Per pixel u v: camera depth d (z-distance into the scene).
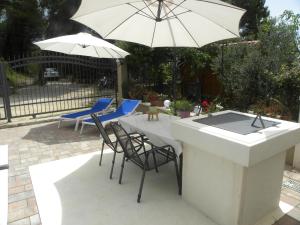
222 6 2.74
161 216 2.76
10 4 17.33
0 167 1.74
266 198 2.65
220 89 7.45
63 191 3.27
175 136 2.87
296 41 5.51
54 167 3.98
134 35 3.88
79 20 3.11
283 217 2.70
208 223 2.64
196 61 8.02
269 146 2.24
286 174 3.62
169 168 3.93
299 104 4.41
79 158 4.34
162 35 3.94
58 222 2.67
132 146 3.20
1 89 6.69
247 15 15.50
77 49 6.03
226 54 6.26
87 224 2.65
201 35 3.69
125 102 6.52
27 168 3.96
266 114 4.45
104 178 3.62
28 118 7.24
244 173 2.27
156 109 4.00
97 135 5.71
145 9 3.29
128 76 8.48
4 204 1.38
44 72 11.69
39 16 18.81
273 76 5.11
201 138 2.49
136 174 3.74
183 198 3.06
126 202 3.03
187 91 8.72
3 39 18.00
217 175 2.51
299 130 2.60
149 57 8.25
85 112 6.66
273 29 5.62
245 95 5.69
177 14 3.33
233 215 2.42
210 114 3.06
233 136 2.28
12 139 5.46
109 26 3.48
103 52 6.16
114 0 2.59
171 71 8.21
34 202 3.02
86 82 10.00
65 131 6.07
